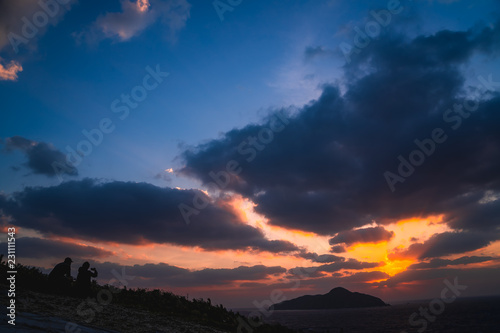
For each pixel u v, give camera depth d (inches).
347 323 4259.4
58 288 425.1
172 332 290.7
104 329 245.6
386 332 3164.4
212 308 472.4
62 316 268.1
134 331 265.0
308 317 6407.5
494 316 5442.9
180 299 510.3
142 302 482.9
